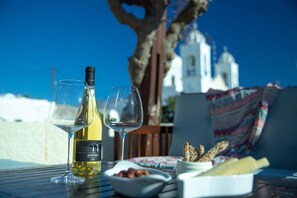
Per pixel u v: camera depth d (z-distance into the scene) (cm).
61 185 81
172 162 161
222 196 63
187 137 241
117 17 329
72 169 98
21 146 200
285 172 162
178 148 241
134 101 106
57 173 100
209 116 240
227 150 211
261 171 165
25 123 204
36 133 208
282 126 204
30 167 115
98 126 102
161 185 68
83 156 97
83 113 96
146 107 319
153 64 328
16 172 103
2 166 141
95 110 103
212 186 62
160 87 333
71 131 92
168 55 354
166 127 255
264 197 72
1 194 71
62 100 91
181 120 250
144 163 162
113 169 81
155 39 332
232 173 67
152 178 65
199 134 238
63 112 91
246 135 212
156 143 269
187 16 361
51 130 215
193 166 86
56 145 216
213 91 247
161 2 335
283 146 200
